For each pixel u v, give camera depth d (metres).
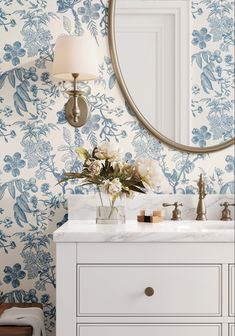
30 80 2.50
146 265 1.95
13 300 2.49
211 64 2.52
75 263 1.95
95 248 1.95
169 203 2.47
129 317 1.96
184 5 2.51
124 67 2.50
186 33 2.52
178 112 2.51
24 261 2.49
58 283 1.94
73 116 2.47
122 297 1.95
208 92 2.51
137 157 2.51
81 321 1.95
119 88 2.51
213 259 1.96
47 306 2.49
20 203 2.49
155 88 2.51
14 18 2.50
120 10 2.50
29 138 2.50
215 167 2.52
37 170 2.50
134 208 2.47
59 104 2.50
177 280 1.96
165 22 2.51
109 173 2.22
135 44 2.50
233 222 2.35
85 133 2.50
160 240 1.94
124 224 2.23
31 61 2.50
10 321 2.09
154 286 1.95
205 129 2.52
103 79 2.51
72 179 2.50
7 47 2.50
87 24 2.51
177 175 2.52
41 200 2.49
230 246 1.96
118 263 1.95
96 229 2.03
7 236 2.49
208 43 2.51
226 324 1.96
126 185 2.21
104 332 1.95
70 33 2.51
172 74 2.51
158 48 2.51
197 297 1.96
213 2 2.51
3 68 2.50
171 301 1.96
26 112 2.50
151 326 1.96
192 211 2.47
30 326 2.09
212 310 1.96
